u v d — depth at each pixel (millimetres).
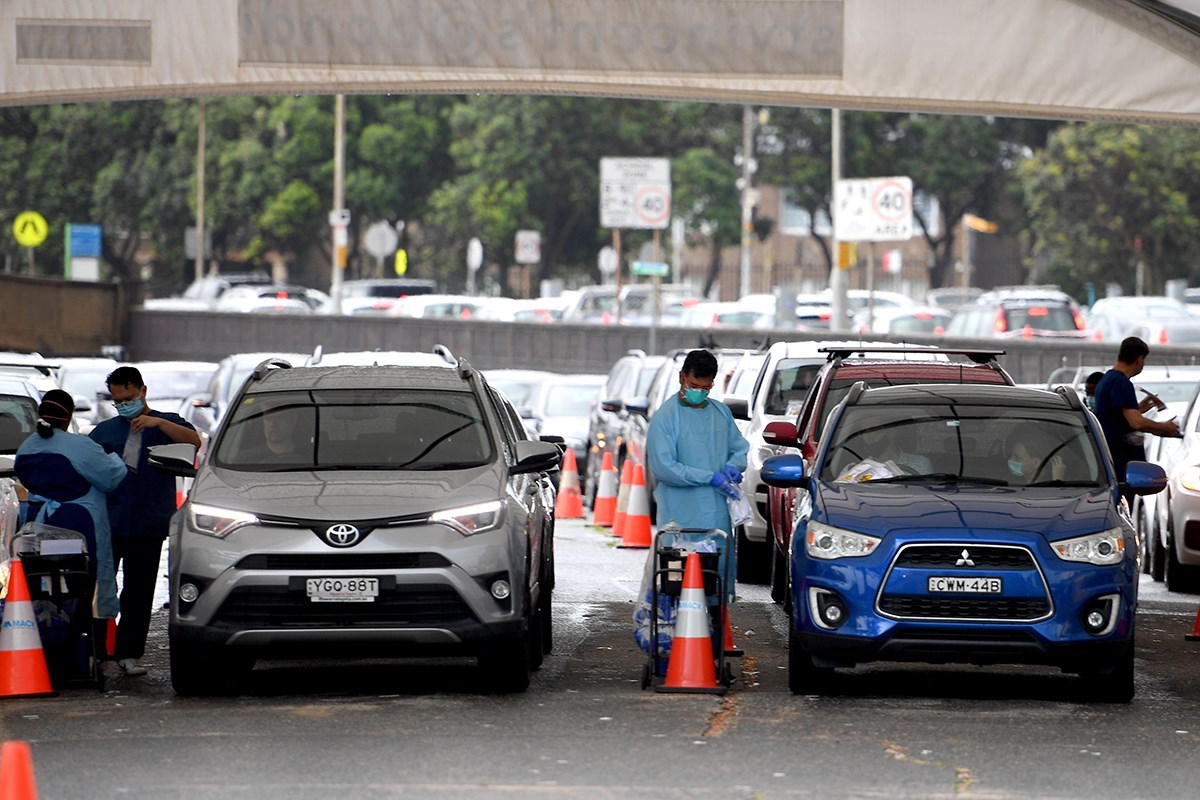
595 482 83188
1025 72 48719
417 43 49469
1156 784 26203
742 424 57844
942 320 144125
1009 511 33156
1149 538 58219
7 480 41219
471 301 163750
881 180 108562
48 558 35312
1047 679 36844
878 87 49125
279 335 140875
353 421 36250
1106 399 50312
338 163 194500
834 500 33938
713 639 36031
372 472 34906
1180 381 69688
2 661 34188
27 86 49969
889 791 25406
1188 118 48250
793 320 125375
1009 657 32406
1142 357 50406
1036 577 32344
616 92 49594
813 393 47969
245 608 32781
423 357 49781
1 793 19656
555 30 49312
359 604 32656
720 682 34812
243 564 32719
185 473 35188
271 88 49750
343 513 32875
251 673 37594
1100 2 48188
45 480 36062
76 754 27844
